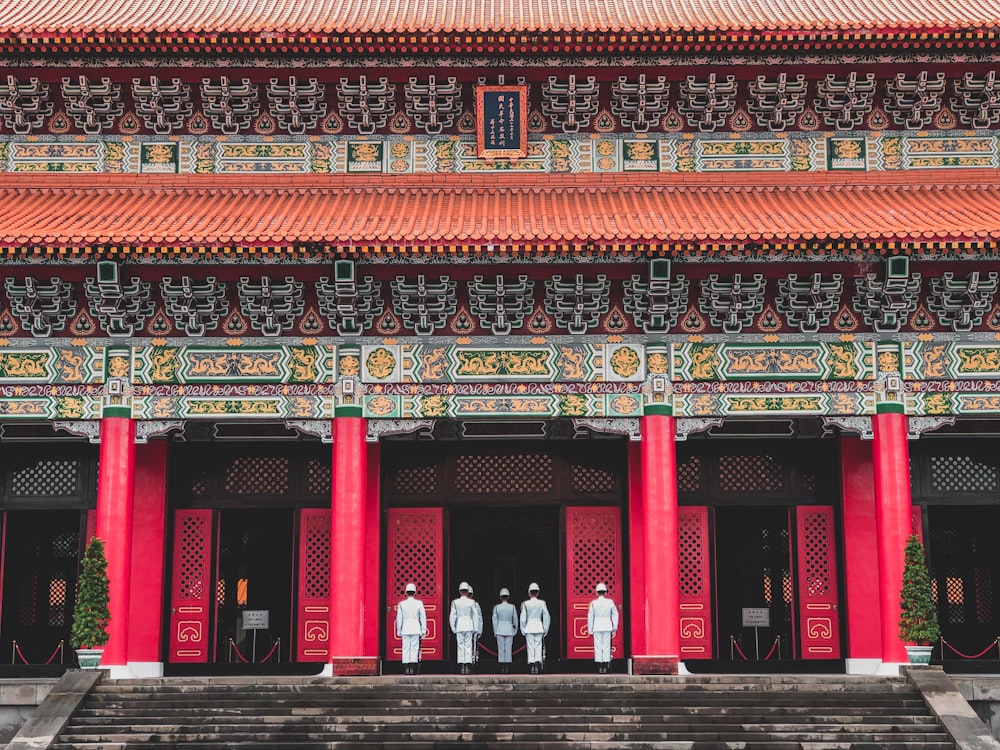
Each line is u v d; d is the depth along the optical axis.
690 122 31.41
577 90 30.83
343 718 23.70
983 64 30.30
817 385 27.88
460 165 31.23
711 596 30.89
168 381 27.81
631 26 29.78
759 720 23.77
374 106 31.02
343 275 26.94
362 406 27.80
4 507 30.81
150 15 33.00
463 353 28.00
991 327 28.12
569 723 23.61
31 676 30.17
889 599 26.86
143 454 30.70
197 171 31.08
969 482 31.05
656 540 27.19
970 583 31.28
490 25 30.44
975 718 23.36
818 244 26.28
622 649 30.44
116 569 26.92
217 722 23.69
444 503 31.20
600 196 30.30
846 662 30.20
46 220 27.77
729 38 29.56
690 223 27.36
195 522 31.00
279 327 28.06
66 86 30.56
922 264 27.36
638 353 27.98
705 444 31.58
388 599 30.78
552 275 27.55
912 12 32.12
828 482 31.28
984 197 29.88
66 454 31.08
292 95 30.64
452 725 23.44
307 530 31.06
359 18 32.75
